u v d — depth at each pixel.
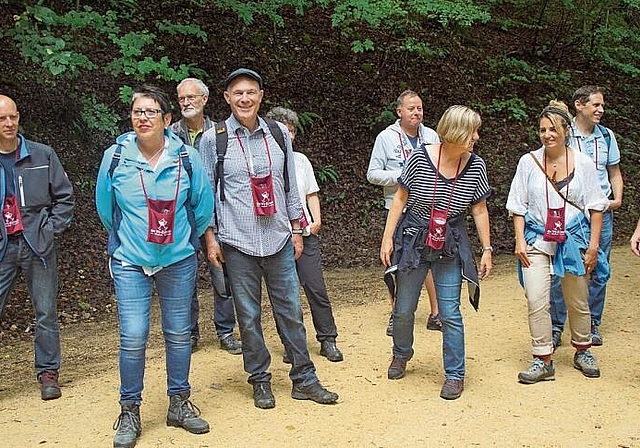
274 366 4.93
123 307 3.72
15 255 4.33
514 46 14.42
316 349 5.28
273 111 4.95
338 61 12.16
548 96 13.21
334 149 10.79
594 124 5.21
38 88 8.73
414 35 13.38
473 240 9.68
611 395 4.34
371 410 4.13
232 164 3.99
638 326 5.80
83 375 4.89
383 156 5.33
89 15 6.99
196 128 5.07
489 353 5.14
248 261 4.05
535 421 3.97
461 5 10.18
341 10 9.23
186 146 3.82
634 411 4.11
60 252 7.50
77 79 9.05
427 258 4.35
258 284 4.13
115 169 3.67
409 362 4.97
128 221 3.68
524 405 4.20
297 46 12.08
